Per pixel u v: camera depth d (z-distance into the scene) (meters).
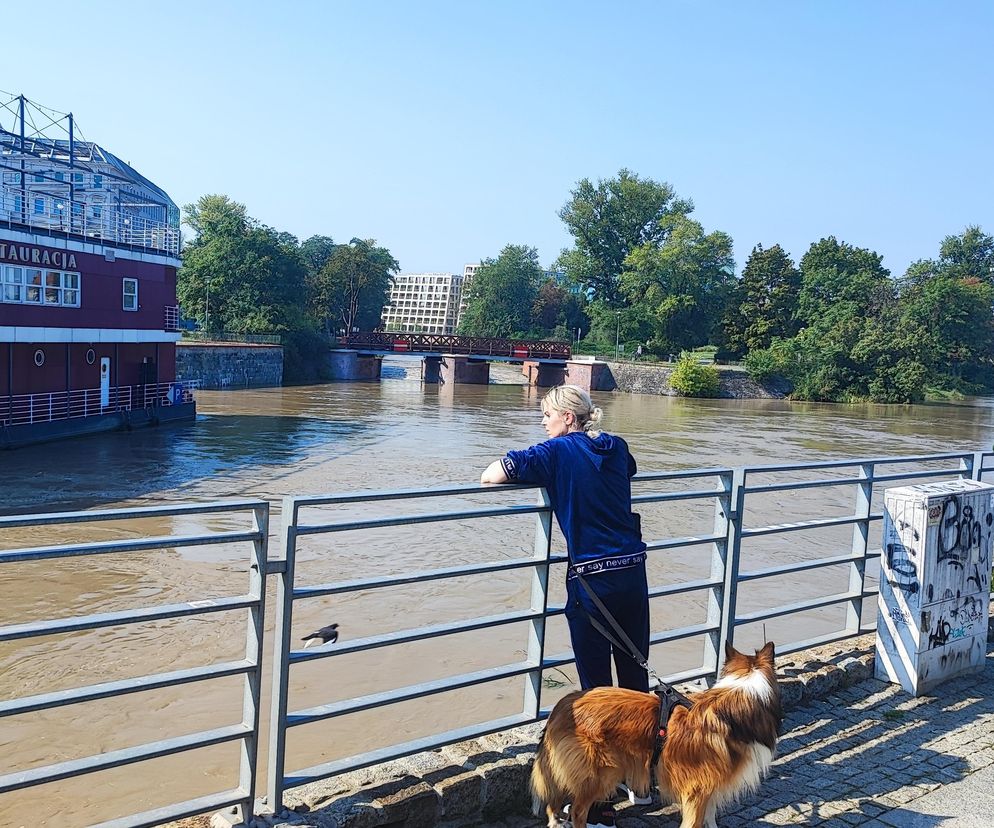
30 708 3.04
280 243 89.44
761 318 98.81
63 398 36.09
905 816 4.16
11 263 31.53
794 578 17.25
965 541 5.90
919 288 106.12
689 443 43.03
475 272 136.62
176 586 16.02
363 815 3.66
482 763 4.12
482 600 15.42
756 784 3.67
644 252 101.06
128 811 8.16
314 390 71.56
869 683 5.84
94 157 42.59
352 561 18.02
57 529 20.44
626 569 3.98
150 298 40.62
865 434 50.97
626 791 4.35
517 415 55.59
